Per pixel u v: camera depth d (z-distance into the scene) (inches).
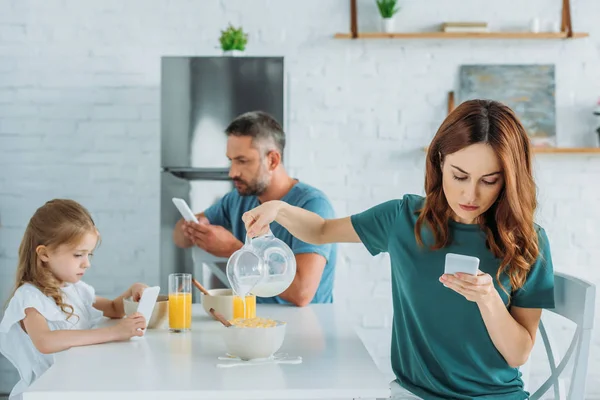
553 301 68.8
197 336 74.1
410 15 150.7
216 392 55.7
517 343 66.6
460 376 69.9
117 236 150.6
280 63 129.6
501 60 151.2
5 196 149.0
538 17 150.8
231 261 67.5
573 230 151.8
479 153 63.1
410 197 76.4
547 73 150.3
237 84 129.1
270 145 100.6
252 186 101.0
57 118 148.9
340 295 153.3
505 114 64.2
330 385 57.1
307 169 151.9
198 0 149.0
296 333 75.2
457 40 151.2
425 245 71.6
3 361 148.3
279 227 96.4
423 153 152.2
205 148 129.5
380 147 152.1
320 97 151.3
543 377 149.9
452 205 66.2
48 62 148.3
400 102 151.7
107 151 149.7
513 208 64.7
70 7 147.9
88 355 66.1
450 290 69.7
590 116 151.2
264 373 60.4
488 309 63.5
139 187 150.4
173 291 76.5
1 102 148.3
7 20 147.6
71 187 149.7
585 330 69.4
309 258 91.7
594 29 150.8
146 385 56.6
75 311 79.7
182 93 129.4
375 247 77.4
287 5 150.0
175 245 129.7
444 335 70.1
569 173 151.6
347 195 152.3
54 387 55.8
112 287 150.7
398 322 75.0
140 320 72.5
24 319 73.4
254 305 79.3
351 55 151.1
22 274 77.2
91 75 148.8
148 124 149.9
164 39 148.9
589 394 151.7
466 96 150.6
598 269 151.7
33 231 77.1
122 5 148.5
